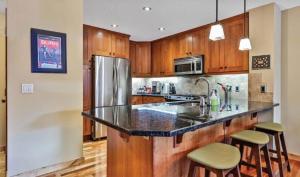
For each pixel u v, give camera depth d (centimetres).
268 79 304
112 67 425
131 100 468
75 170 264
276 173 256
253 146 197
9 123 229
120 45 466
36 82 247
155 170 157
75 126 280
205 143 200
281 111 325
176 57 472
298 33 308
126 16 350
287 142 321
